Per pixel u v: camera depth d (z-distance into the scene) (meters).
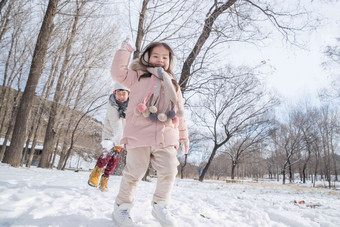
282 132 33.72
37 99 11.97
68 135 15.36
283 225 2.50
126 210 1.71
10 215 1.59
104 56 13.30
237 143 31.67
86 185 3.06
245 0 9.64
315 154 32.72
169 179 1.69
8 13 11.16
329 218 3.02
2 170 3.94
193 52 9.56
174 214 2.30
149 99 1.78
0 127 15.27
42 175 3.85
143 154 1.72
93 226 1.59
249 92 19.23
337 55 13.80
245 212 2.84
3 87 14.11
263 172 53.91
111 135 2.93
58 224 1.51
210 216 2.41
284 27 10.91
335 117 32.19
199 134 25.27
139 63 1.95
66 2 8.20
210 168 50.09
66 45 12.41
